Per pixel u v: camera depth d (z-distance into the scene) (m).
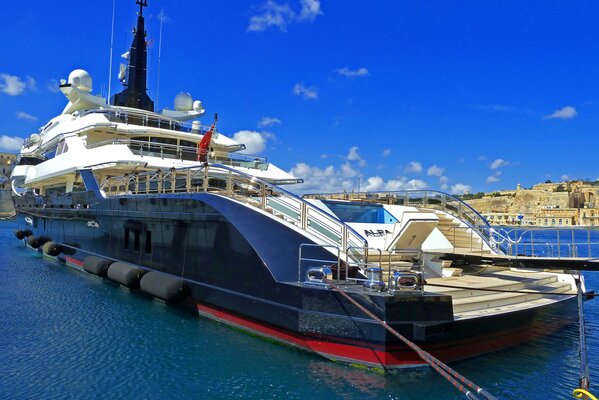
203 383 7.85
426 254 11.89
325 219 11.30
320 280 9.17
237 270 10.67
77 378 8.03
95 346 9.76
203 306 11.88
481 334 8.82
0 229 60.34
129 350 9.50
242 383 7.85
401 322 7.93
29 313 12.57
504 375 8.29
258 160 22.28
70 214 21.86
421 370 8.09
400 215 13.69
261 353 9.25
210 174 14.69
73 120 24.42
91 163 19.19
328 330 8.62
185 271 12.64
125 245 16.33
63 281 17.77
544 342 10.29
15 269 21.05
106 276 17.11
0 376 8.09
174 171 13.55
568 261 9.69
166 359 8.97
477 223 15.13
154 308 13.20
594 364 9.06
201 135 22.52
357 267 9.16
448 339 8.32
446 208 16.05
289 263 9.72
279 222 10.23
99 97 26.92
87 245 19.73
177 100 28.50
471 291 9.66
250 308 10.23
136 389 7.60
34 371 8.33
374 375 8.03
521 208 189.25
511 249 13.25
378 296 7.95
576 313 11.34
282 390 7.58
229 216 10.95
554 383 8.03
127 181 16.67
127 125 21.56
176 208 13.00
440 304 8.18
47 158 27.91
